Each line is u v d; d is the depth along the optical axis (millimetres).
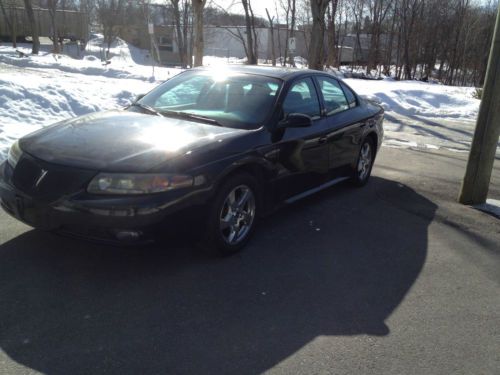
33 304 3107
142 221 3236
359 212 5430
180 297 3320
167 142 3656
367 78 31984
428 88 23516
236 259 3969
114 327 2932
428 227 5121
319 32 16844
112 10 40375
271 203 4465
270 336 2961
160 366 2613
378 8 39688
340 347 2900
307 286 3629
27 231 4148
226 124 4246
